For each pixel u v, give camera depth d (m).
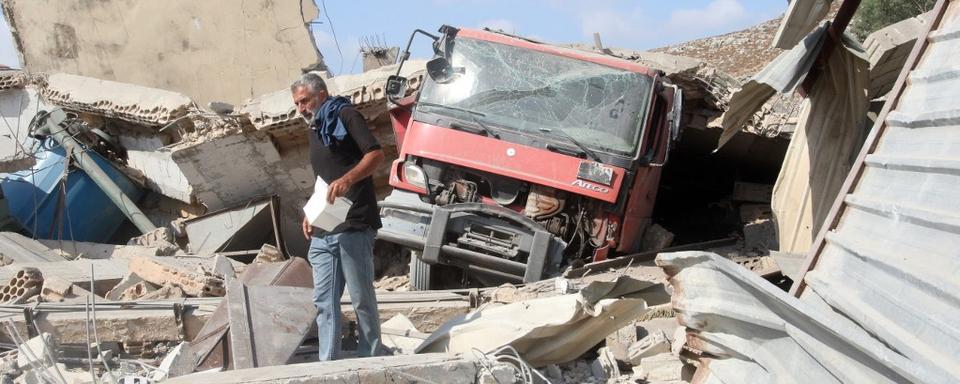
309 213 5.80
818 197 10.47
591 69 10.32
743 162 15.80
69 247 14.31
